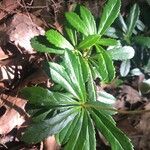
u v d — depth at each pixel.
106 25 0.22
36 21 0.27
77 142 0.19
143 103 0.29
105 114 0.20
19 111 0.23
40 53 0.25
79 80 0.20
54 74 0.20
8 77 0.24
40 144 0.24
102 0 0.30
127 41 0.27
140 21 0.28
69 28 0.22
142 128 0.28
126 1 0.31
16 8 0.27
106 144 0.27
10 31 0.25
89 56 0.22
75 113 0.19
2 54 0.24
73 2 0.29
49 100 0.19
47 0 0.28
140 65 0.28
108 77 0.21
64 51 0.20
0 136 0.23
